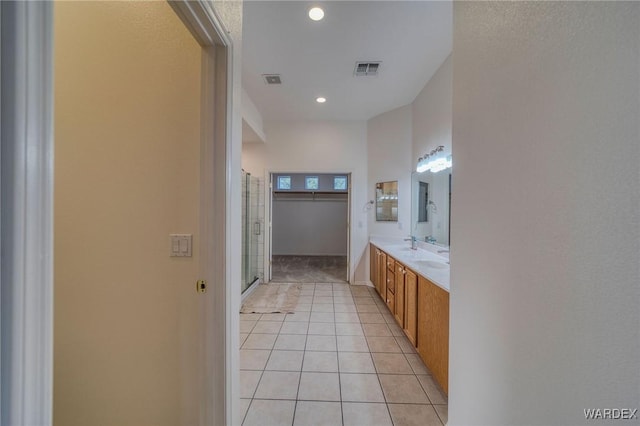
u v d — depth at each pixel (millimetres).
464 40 1234
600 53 571
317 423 1612
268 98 3766
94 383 1316
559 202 680
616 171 536
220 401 1176
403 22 2213
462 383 1231
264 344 2562
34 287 367
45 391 378
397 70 3029
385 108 4180
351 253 4668
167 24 1301
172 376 1286
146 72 1306
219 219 1172
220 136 1174
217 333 1175
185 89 1289
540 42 751
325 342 2604
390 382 1998
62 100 1329
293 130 4672
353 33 2361
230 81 1207
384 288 3547
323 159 4664
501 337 931
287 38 2428
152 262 1298
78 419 1321
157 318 1296
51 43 385
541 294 741
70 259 1324
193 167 1283
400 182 4148
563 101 669
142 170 1307
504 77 925
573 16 641
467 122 1199
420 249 3439
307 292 4219
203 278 1185
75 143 1326
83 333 1323
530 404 781
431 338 1975
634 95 500
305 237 7855
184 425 1274
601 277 566
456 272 1303
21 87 352
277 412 1693
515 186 860
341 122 4664
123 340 1308
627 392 516
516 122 857
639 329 493
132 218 1307
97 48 1326
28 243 360
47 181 380
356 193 4648
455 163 1320
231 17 1231
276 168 4695
